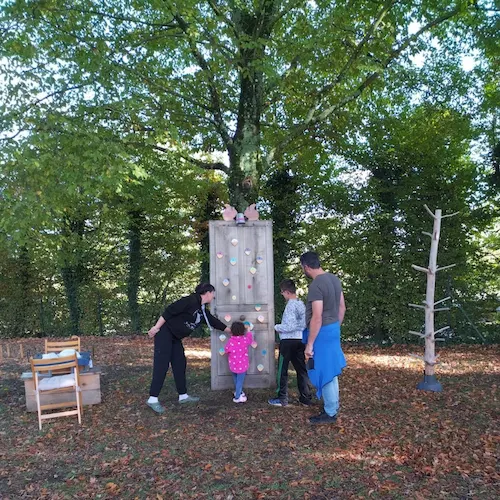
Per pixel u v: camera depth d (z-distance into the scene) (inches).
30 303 524.4
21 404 245.0
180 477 152.0
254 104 299.6
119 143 257.9
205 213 514.6
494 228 437.4
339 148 413.7
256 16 282.8
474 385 256.1
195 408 223.5
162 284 527.2
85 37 277.3
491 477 144.0
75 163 232.1
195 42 277.9
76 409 232.1
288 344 219.0
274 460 161.9
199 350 399.9
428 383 247.4
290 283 221.9
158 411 218.8
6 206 231.6
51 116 237.6
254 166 295.0
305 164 422.0
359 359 345.7
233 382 253.8
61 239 285.9
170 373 303.1
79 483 151.2
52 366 206.2
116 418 214.5
